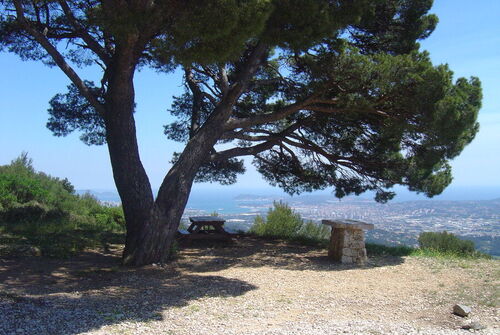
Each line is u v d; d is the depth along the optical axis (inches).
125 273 290.8
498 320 208.8
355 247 377.4
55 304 207.5
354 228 376.2
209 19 253.8
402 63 328.5
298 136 465.4
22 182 557.3
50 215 525.3
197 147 352.5
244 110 499.5
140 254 322.0
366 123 422.0
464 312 216.4
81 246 376.8
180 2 266.4
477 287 284.8
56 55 334.3
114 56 336.5
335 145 465.4
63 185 690.8
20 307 195.8
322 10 307.0
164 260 338.0
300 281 297.3
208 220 461.4
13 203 510.3
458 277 320.5
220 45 269.9
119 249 394.0
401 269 351.9
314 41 319.3
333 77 346.3
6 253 319.3
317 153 474.6
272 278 304.2
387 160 442.9
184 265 340.2
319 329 184.2
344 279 308.8
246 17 261.3
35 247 339.3
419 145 402.6
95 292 238.1
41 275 272.5
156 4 271.1
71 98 482.9
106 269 299.0
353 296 258.8
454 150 367.9
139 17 265.1
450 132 330.3
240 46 277.3
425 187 432.8
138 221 332.5
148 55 424.2
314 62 351.3
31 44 427.2
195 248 435.2
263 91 490.0
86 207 633.6
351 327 189.2
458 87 349.1
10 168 629.0
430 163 389.7
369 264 370.6
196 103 486.0
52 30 391.9
